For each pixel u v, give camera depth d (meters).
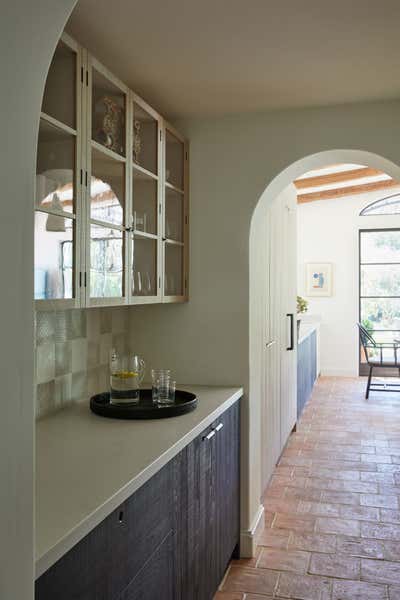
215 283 3.10
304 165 3.13
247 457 2.99
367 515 3.48
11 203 0.98
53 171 1.78
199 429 2.19
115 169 2.22
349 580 2.71
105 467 1.68
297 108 2.98
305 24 2.06
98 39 2.18
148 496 1.71
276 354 4.25
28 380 1.04
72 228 1.90
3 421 0.97
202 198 3.12
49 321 2.37
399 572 2.78
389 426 5.80
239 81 2.60
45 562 1.15
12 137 0.98
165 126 2.76
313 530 3.27
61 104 1.83
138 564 1.64
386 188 9.09
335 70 2.49
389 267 9.35
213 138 3.10
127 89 2.31
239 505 2.97
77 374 2.61
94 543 1.38
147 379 3.21
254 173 3.05
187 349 3.14
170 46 2.24
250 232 3.06
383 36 2.16
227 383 3.07
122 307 3.12
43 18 1.02
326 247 9.57
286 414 4.84
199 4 1.92
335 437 5.38
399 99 2.86
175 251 2.95
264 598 2.56
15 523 1.00
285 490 3.94
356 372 9.41
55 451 1.84
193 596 2.15
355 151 2.96
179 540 1.99
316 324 8.51
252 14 1.99
